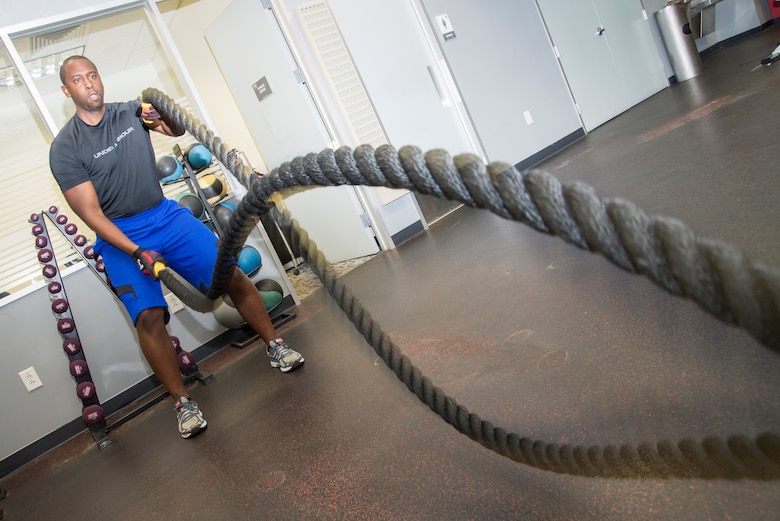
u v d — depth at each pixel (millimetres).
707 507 1262
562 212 578
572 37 6926
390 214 5301
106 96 5535
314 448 2252
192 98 4707
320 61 4973
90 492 2828
